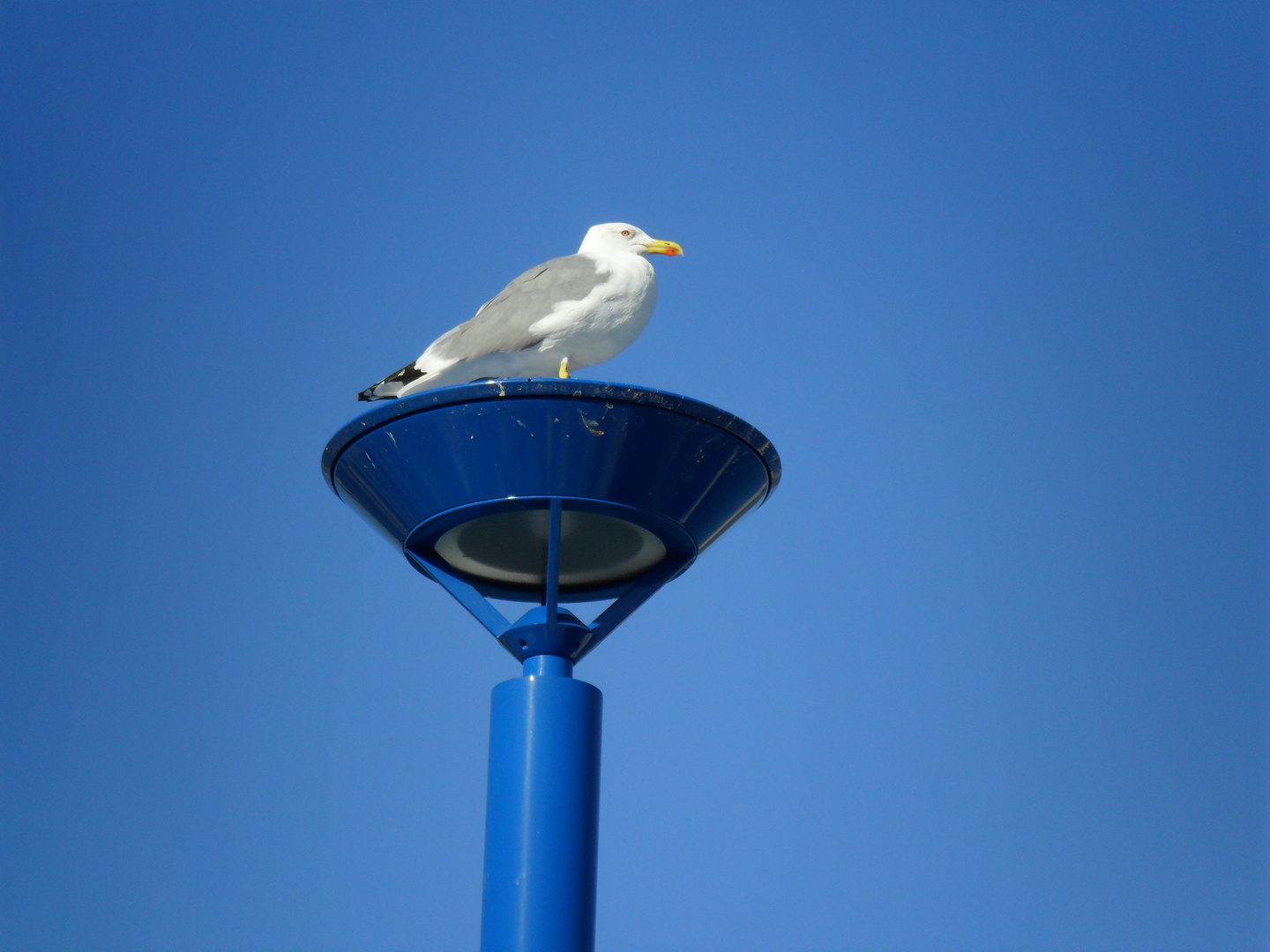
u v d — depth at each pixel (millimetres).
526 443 13359
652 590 14203
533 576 15203
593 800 12867
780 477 14969
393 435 13719
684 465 13703
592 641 13734
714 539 14820
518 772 12734
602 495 13508
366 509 14609
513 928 12188
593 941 12484
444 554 14672
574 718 12977
